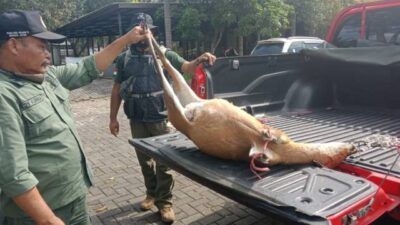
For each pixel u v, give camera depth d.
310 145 2.50
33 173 2.04
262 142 2.38
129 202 4.44
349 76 4.55
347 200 1.95
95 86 17.38
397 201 2.27
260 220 3.91
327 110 4.75
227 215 4.04
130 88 3.73
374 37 4.70
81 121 9.47
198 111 2.50
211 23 17.08
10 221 2.18
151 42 2.76
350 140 3.35
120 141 7.16
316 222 1.78
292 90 4.62
